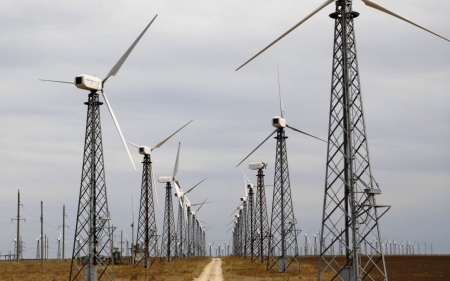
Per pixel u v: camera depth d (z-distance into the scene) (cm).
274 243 11175
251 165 13738
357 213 5397
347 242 5603
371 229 5347
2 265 13525
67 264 14925
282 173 9869
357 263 5275
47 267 13025
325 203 5575
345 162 5525
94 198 7181
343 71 5550
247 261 15938
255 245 16438
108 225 7244
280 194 9994
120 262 14962
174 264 14175
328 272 10612
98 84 7144
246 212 18688
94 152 7194
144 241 12562
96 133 7256
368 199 5362
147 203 12400
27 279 8994
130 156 7431
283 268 10150
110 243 7262
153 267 12581
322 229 5606
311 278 8738
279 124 9438
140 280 8831
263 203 13750
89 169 7194
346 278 5512
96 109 7262
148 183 12269
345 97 5516
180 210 18238
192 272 10544
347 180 5559
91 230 7169
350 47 5591
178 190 18300
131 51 7381
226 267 12688
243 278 8981
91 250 7162
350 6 5609
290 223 10169
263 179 13788
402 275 10488
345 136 5544
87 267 7138
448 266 14588
